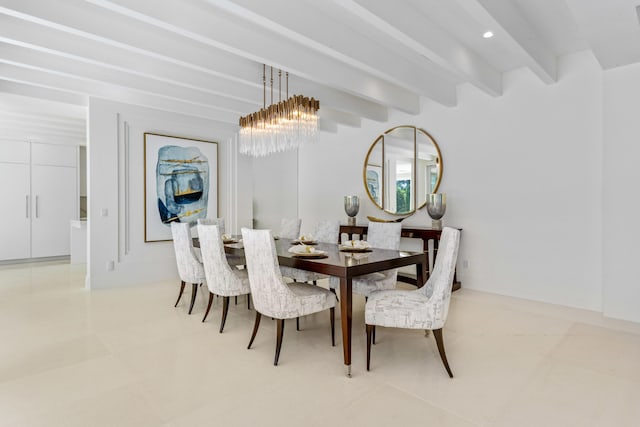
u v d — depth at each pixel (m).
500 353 2.61
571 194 3.77
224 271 3.00
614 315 3.38
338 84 3.74
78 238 6.48
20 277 5.32
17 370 2.32
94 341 2.82
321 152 6.57
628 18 2.44
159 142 5.08
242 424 1.77
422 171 5.01
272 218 6.79
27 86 4.11
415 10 2.83
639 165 3.23
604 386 2.13
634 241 3.26
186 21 2.59
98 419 1.80
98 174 4.57
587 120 3.66
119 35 2.83
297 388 2.12
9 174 6.44
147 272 5.01
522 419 1.81
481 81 3.79
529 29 3.13
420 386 2.15
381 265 2.61
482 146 4.43
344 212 6.15
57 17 2.52
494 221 4.34
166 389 2.10
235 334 3.01
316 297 2.62
